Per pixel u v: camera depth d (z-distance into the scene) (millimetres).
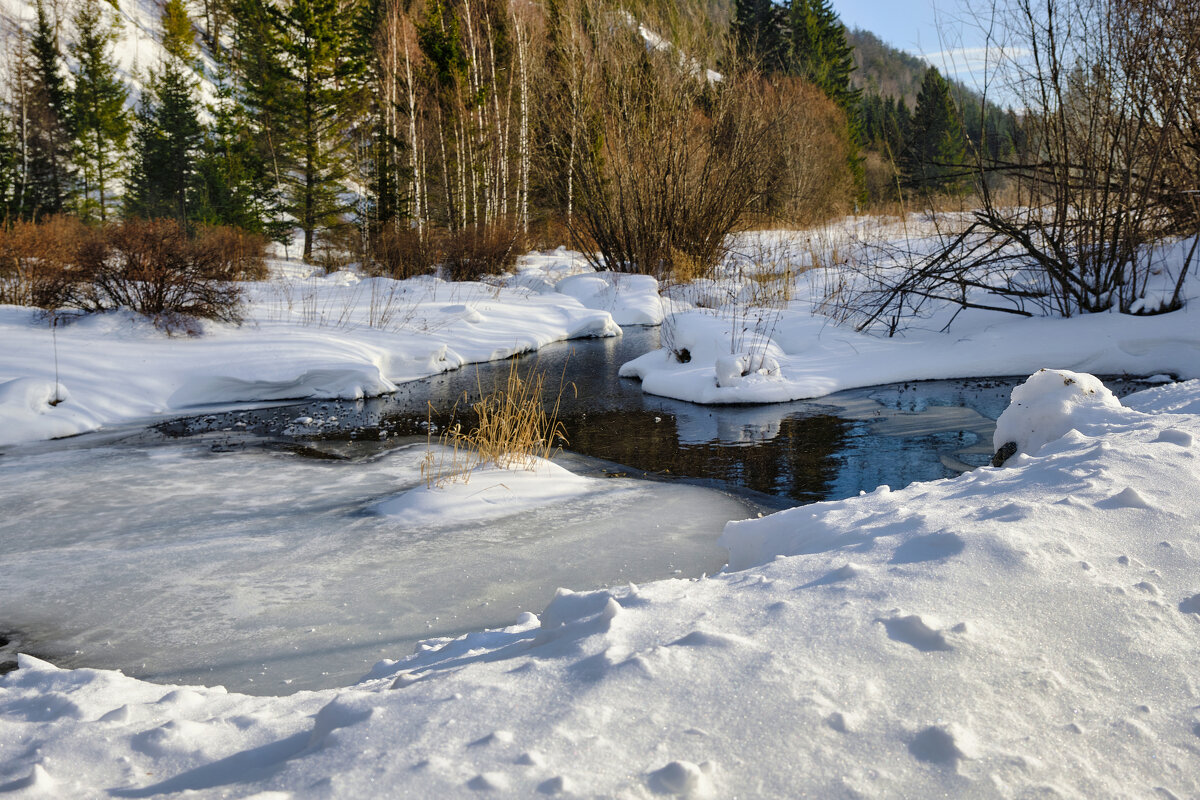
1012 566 2096
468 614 4000
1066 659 1735
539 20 24859
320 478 6648
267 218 29031
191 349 10367
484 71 24844
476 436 7914
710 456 7078
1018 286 10883
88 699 2572
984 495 2879
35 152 33406
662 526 5312
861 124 47344
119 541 5219
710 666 1709
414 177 23062
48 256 12016
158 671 3525
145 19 52969
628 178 17703
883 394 8992
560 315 15227
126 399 9133
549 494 6012
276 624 3953
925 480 6137
